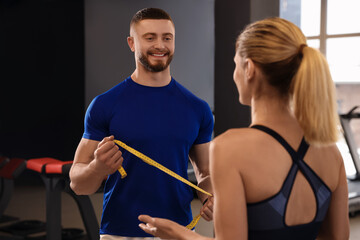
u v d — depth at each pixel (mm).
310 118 1016
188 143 1806
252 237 1073
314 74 1020
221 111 3486
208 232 4184
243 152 1046
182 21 7574
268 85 1106
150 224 1206
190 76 7734
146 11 1757
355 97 8234
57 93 7047
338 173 1172
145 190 1734
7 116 7340
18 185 6957
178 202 1774
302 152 1086
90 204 3334
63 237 4062
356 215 5223
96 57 6891
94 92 6918
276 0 3480
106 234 1784
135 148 1732
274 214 1047
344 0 8031
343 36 8125
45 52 7074
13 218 5059
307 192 1087
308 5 8336
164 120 1760
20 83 7254
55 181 3398
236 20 3357
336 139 1053
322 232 1238
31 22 7117
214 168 1062
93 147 1754
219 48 3469
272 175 1046
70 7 6879
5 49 7273
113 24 7000
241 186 1041
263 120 1111
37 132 7211
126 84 1801
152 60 1731
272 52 1078
